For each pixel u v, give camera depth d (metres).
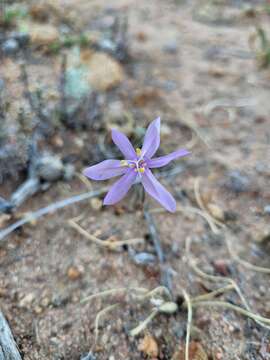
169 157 0.10
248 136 0.18
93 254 0.13
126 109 0.18
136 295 0.12
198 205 0.15
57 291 0.12
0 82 0.17
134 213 0.14
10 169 0.14
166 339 0.11
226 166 0.16
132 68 0.21
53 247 0.13
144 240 0.13
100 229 0.13
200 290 0.12
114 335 0.11
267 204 0.15
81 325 0.11
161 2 0.30
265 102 0.20
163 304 0.11
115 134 0.10
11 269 0.12
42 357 0.10
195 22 0.28
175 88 0.20
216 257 0.13
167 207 0.10
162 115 0.18
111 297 0.11
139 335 0.11
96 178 0.10
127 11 0.28
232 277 0.12
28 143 0.15
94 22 0.25
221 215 0.14
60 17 0.24
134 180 0.10
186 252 0.13
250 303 0.12
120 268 0.12
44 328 0.11
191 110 0.19
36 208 0.14
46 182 0.14
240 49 0.24
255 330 0.11
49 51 0.20
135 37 0.24
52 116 0.16
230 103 0.19
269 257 0.13
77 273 0.12
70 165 0.15
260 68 0.22
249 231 0.14
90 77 0.19
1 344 0.10
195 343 0.11
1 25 0.22
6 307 0.11
